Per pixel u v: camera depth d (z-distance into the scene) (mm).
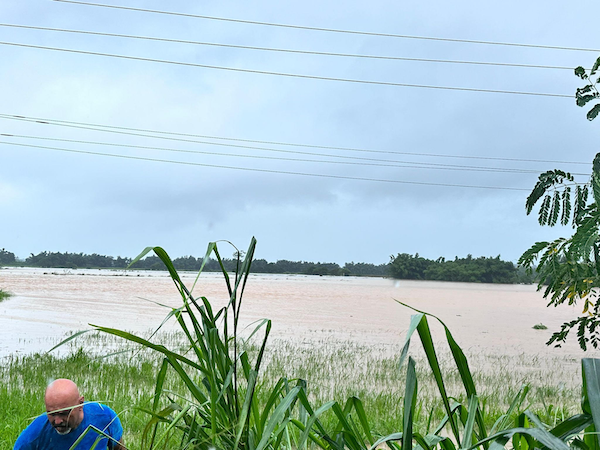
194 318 2121
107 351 17969
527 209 4047
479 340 25453
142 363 14289
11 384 11648
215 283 96875
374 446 2016
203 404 2168
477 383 14055
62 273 134750
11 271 145875
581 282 3836
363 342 23047
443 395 1815
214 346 2080
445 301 59844
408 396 1684
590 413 1562
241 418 1963
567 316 41688
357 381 13953
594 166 3697
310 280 151750
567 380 15133
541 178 3920
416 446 2176
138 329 25047
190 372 13445
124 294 54906
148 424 2236
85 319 29438
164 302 45562
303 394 2111
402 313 41250
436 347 22281
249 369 2270
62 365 14188
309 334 25469
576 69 3822
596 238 3145
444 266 124625
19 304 38844
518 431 1554
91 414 3480
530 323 34844
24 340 20641
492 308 50438
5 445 6297
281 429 2043
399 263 124875
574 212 3869
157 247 1938
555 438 1479
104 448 3471
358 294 72625
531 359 19484
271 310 40875
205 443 2160
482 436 1884
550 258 3965
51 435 3393
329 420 7945
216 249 2047
